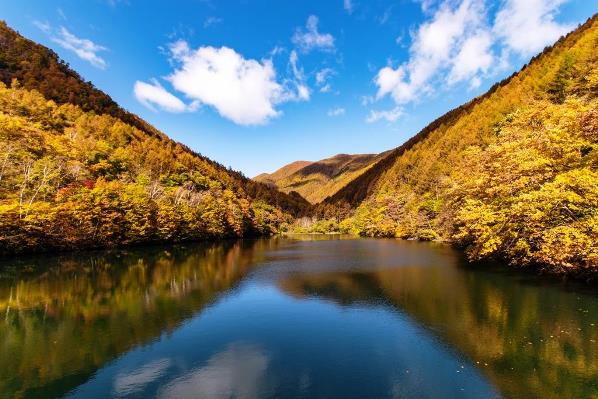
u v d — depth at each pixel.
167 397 13.21
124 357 16.92
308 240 103.75
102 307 25.47
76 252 56.25
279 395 13.20
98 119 147.12
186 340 19.08
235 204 124.88
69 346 18.31
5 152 67.50
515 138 46.41
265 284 33.38
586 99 49.50
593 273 25.55
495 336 18.08
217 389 13.77
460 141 127.88
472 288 28.23
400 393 13.16
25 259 47.66
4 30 169.88
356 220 147.38
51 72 166.62
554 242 25.78
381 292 28.89
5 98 116.12
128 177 102.56
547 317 20.12
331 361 16.16
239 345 18.30
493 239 31.23
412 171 153.88
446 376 14.38
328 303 26.11
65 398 13.26
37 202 51.97
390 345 17.80
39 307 25.39
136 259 51.38
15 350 17.78
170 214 76.00
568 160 28.31
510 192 31.77
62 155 84.50
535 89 106.94
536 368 14.58
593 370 14.17
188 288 31.75
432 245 69.62
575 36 131.25
